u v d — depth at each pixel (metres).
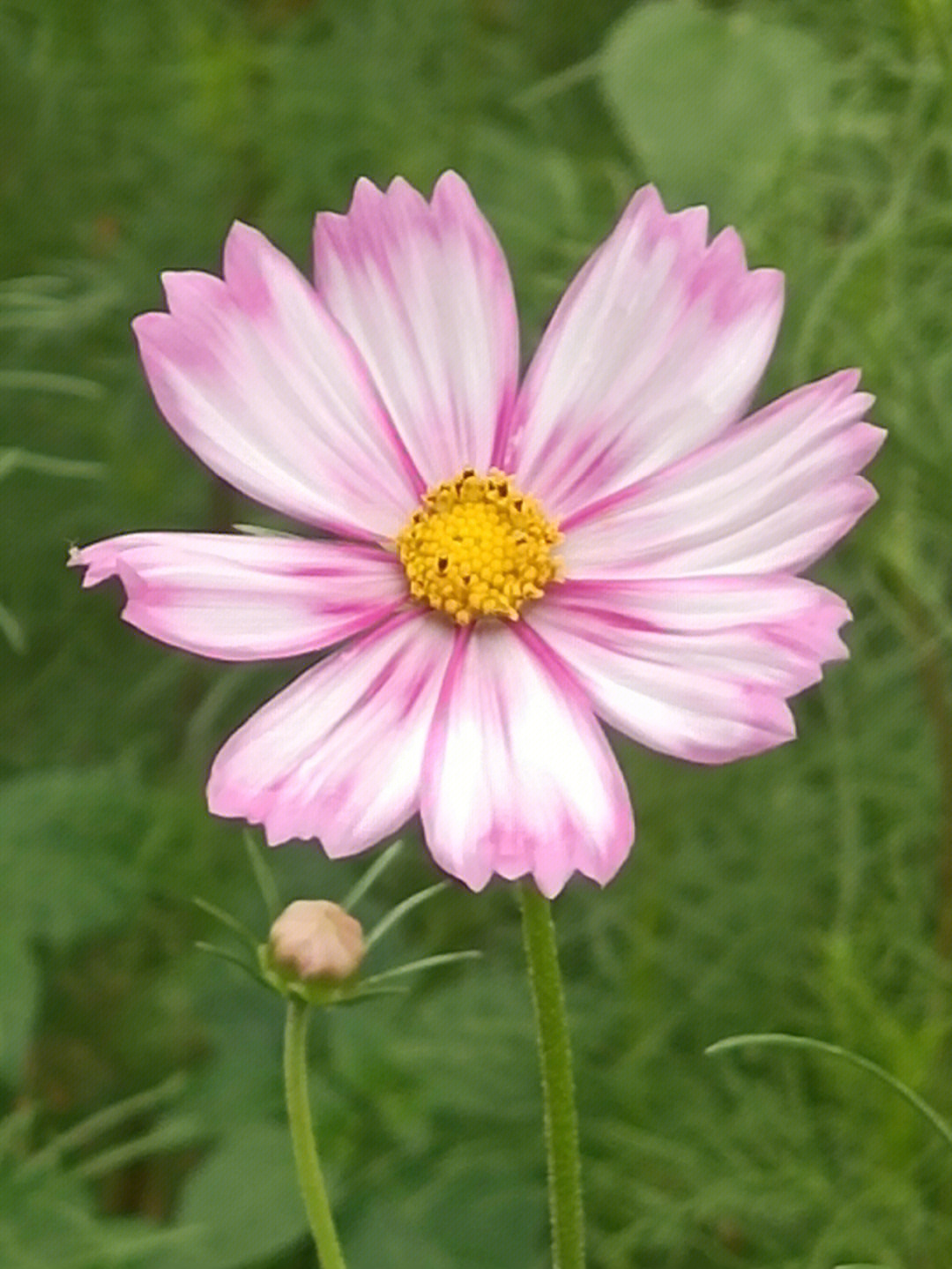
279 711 0.36
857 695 0.54
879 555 0.51
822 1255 0.49
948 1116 0.50
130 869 0.52
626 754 0.53
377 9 0.61
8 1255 0.48
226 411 0.37
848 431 0.37
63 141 0.61
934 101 0.50
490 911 0.55
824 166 0.52
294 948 0.36
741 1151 0.51
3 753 0.58
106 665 0.59
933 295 0.50
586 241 0.55
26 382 0.55
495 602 0.36
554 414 0.38
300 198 0.60
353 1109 0.49
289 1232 0.48
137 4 0.60
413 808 0.35
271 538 0.37
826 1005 0.51
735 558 0.37
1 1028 0.50
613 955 0.53
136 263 0.60
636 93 0.51
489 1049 0.50
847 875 0.51
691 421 0.37
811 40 0.51
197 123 0.59
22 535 0.59
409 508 0.38
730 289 0.37
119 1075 0.55
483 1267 0.48
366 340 0.38
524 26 0.61
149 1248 0.48
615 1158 0.52
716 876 0.54
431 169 0.59
